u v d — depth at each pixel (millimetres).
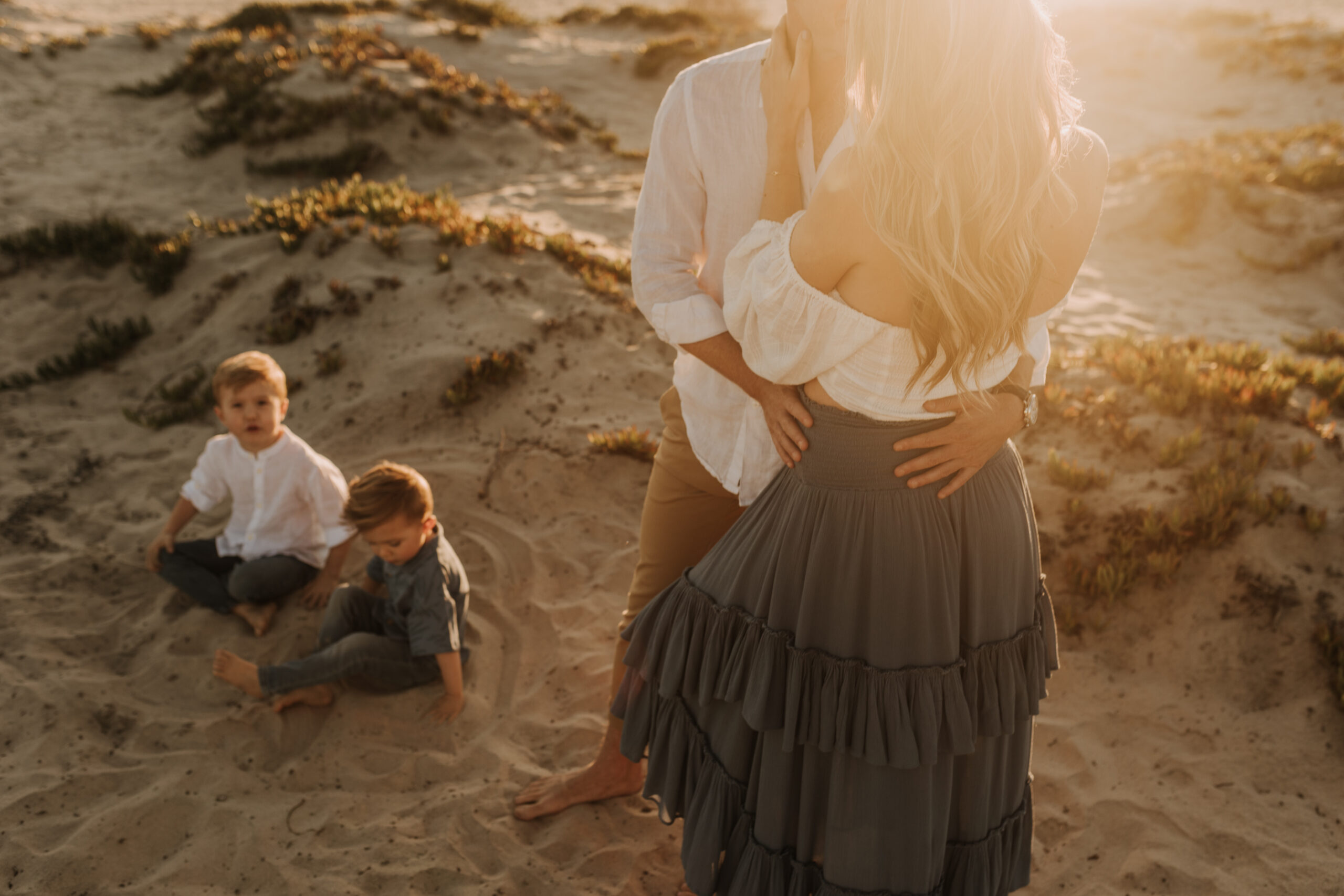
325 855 2572
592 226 7992
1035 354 1819
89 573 3807
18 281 6203
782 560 1769
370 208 6375
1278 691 3152
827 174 1438
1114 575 3484
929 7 1234
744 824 1923
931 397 1597
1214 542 3465
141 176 9141
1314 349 6176
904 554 1683
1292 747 2969
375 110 9984
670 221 1952
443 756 2932
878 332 1504
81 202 8195
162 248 6219
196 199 8648
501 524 4062
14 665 3248
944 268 1319
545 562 3865
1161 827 2695
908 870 1768
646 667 2029
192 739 2975
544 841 2613
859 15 1321
